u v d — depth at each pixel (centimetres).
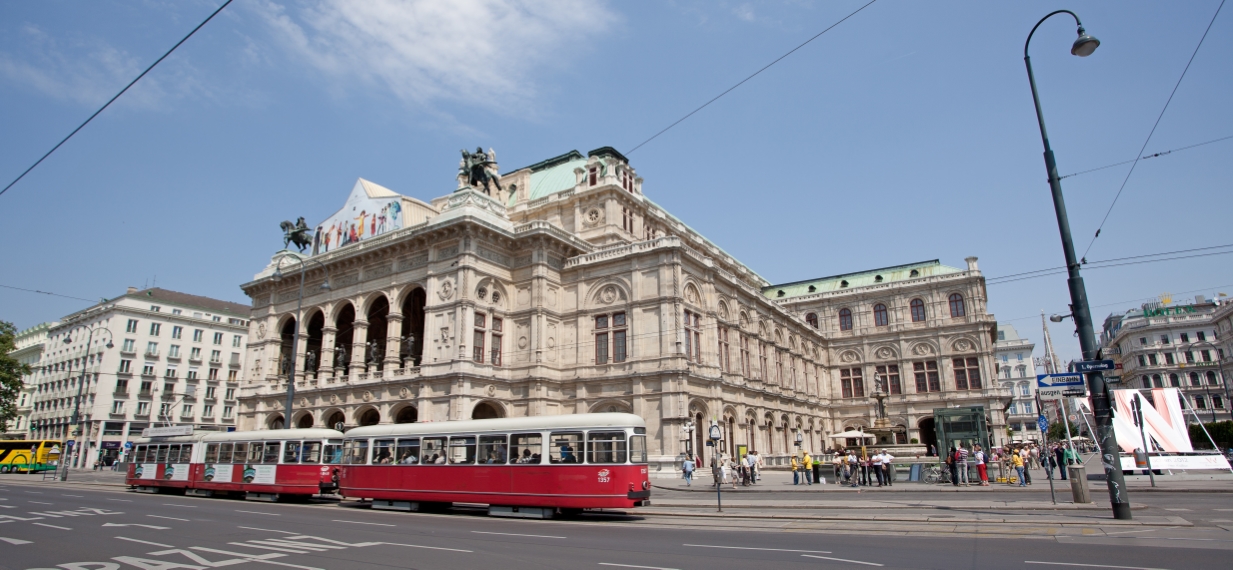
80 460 9150
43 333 11906
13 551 1611
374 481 2922
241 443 3541
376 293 5609
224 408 10569
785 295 9525
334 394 5594
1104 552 1460
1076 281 2170
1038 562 1355
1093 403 2122
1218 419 10894
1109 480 2053
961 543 1627
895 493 3200
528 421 2625
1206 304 12106
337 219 6444
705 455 4988
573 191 6650
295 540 1777
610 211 6325
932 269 8738
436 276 5191
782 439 6588
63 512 2559
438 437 2808
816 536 1798
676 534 1888
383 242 5469
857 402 8356
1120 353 12912
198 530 2005
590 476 2431
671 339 4828
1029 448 4778
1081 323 2152
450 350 4922
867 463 3694
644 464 2484
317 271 6044
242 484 3447
